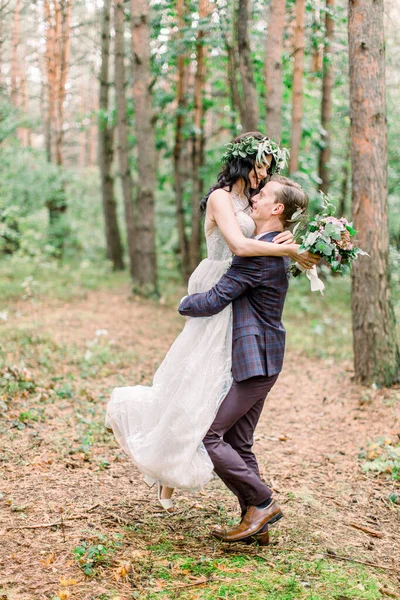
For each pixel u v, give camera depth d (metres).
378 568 2.87
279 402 5.92
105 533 3.00
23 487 3.47
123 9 11.12
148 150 11.14
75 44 14.02
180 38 9.47
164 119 11.62
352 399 5.75
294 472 4.10
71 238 16.95
